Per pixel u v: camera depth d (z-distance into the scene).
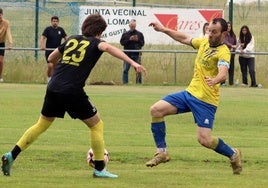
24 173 15.91
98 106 30.62
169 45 45.66
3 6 52.06
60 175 15.67
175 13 45.78
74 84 14.75
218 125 26.16
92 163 15.98
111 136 22.73
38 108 29.41
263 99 34.81
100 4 54.69
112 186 14.16
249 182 15.11
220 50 15.48
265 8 60.09
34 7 49.12
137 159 18.75
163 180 15.16
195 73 15.83
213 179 15.45
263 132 24.61
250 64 41.00
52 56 15.23
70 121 26.08
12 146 20.14
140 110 29.72
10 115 27.19
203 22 45.91
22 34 53.19
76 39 15.02
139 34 40.47
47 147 20.03
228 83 41.72
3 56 39.69
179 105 15.80
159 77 41.44
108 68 41.34
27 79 40.91
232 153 16.11
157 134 15.93
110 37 45.91
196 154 19.58
